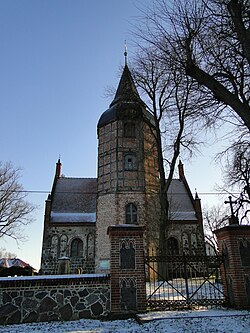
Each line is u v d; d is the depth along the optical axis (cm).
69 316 928
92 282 969
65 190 3497
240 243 1031
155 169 2917
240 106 923
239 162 1392
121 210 2677
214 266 1083
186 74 1046
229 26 989
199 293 1317
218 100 1052
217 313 866
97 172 2981
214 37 1030
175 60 1096
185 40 1054
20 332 764
